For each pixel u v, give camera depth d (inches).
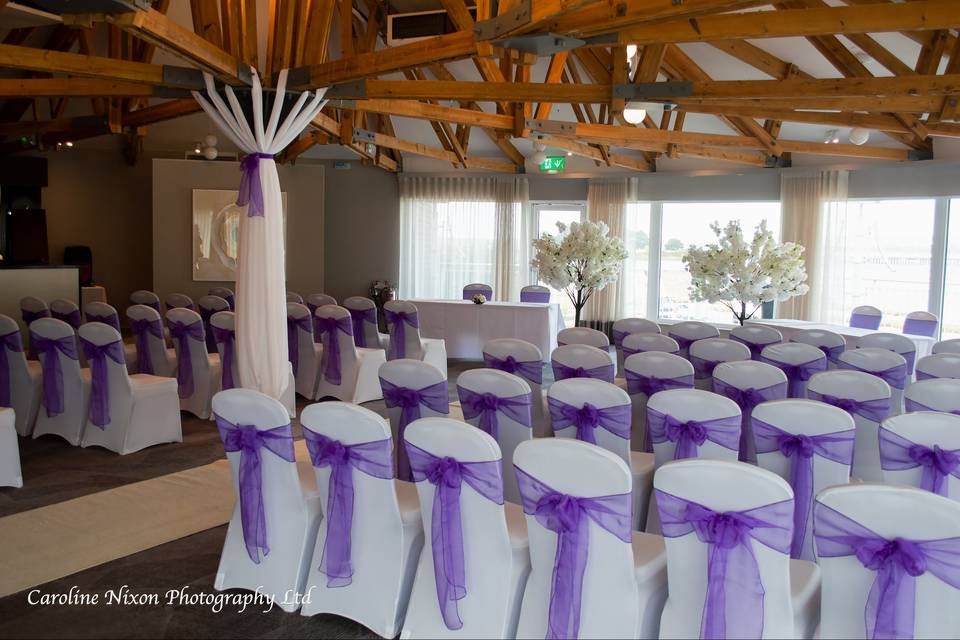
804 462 118.3
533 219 519.2
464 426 99.9
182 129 498.9
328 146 513.0
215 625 118.5
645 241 496.4
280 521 124.6
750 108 309.6
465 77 431.2
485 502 101.2
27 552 144.8
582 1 135.2
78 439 220.7
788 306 436.8
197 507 170.4
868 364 183.5
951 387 139.0
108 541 150.6
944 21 163.0
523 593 105.7
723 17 180.7
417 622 110.4
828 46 298.4
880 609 77.2
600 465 88.1
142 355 268.2
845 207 418.3
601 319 495.5
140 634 115.4
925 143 386.9
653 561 98.9
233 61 207.2
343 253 526.9
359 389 285.4
